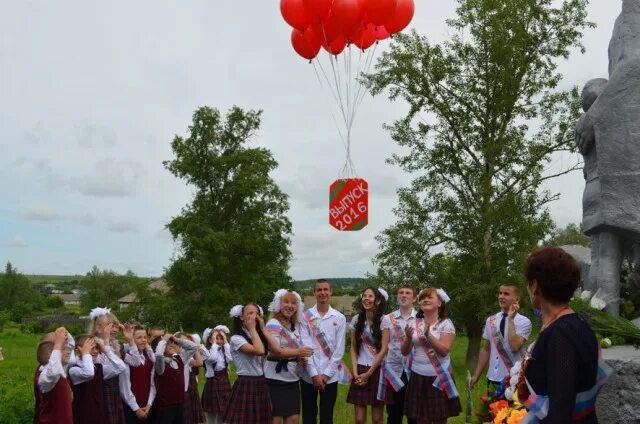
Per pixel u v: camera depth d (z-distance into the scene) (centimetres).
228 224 3981
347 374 839
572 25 2447
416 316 779
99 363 768
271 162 4031
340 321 839
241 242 3834
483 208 2312
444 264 2308
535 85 2400
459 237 2316
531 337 873
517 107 2456
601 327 568
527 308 1384
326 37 1105
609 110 648
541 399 300
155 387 852
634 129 637
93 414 748
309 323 830
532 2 2403
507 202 2267
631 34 664
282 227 4016
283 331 803
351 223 1588
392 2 1067
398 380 799
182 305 3688
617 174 641
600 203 657
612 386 470
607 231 660
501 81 2372
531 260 317
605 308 646
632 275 682
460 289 2247
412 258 2323
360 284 2416
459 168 2442
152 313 3603
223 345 1060
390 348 807
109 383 791
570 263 309
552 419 282
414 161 2483
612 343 562
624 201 636
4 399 909
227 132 4016
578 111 2417
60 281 18912
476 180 2359
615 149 643
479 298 2189
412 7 1122
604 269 658
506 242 2258
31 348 4006
